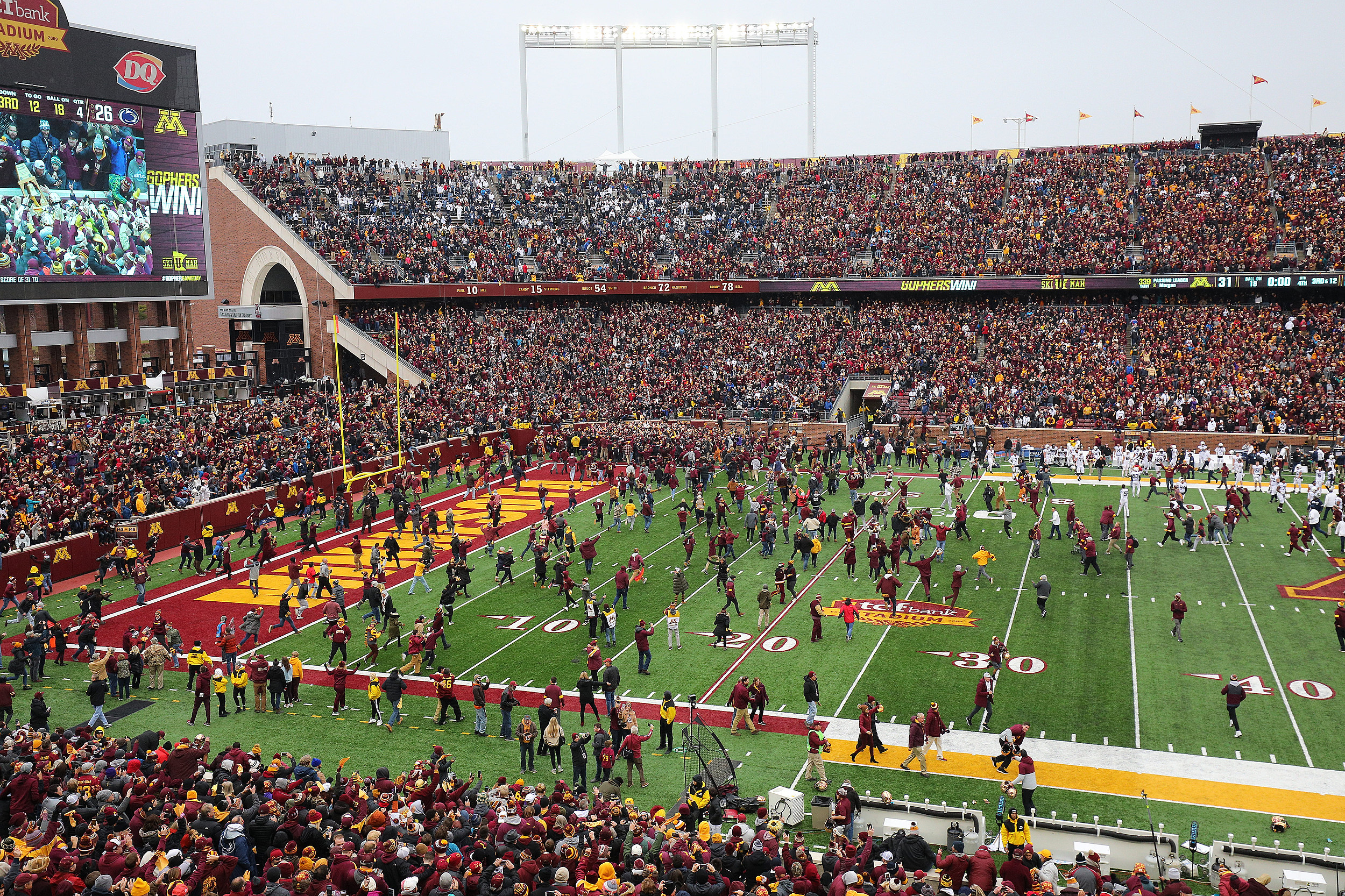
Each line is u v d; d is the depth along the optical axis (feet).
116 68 189.26
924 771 78.18
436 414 219.61
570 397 236.43
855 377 236.43
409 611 120.98
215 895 48.06
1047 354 228.63
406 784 68.39
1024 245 252.01
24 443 162.09
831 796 73.72
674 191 297.12
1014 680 95.61
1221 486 183.42
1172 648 102.37
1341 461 183.83
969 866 55.98
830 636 108.99
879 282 250.16
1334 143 255.91
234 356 249.14
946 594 122.31
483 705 88.28
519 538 153.99
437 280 252.62
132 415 189.88
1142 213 251.60
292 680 94.79
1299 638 104.37
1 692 85.35
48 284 181.37
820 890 51.34
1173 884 53.78
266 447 178.70
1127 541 130.31
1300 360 210.79
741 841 57.31
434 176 287.07
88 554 139.33
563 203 290.56
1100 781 76.07
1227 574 127.34
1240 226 238.07
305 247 246.06
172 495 153.89
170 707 94.48
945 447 197.26
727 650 105.81
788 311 260.21
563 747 85.35
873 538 129.59
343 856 50.93
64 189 182.50
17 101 174.60
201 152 206.49
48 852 54.24
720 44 343.67
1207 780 75.82
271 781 66.69
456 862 53.06
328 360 248.93
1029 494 162.20
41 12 176.96
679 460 192.85
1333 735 82.64
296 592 116.06
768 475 195.72
